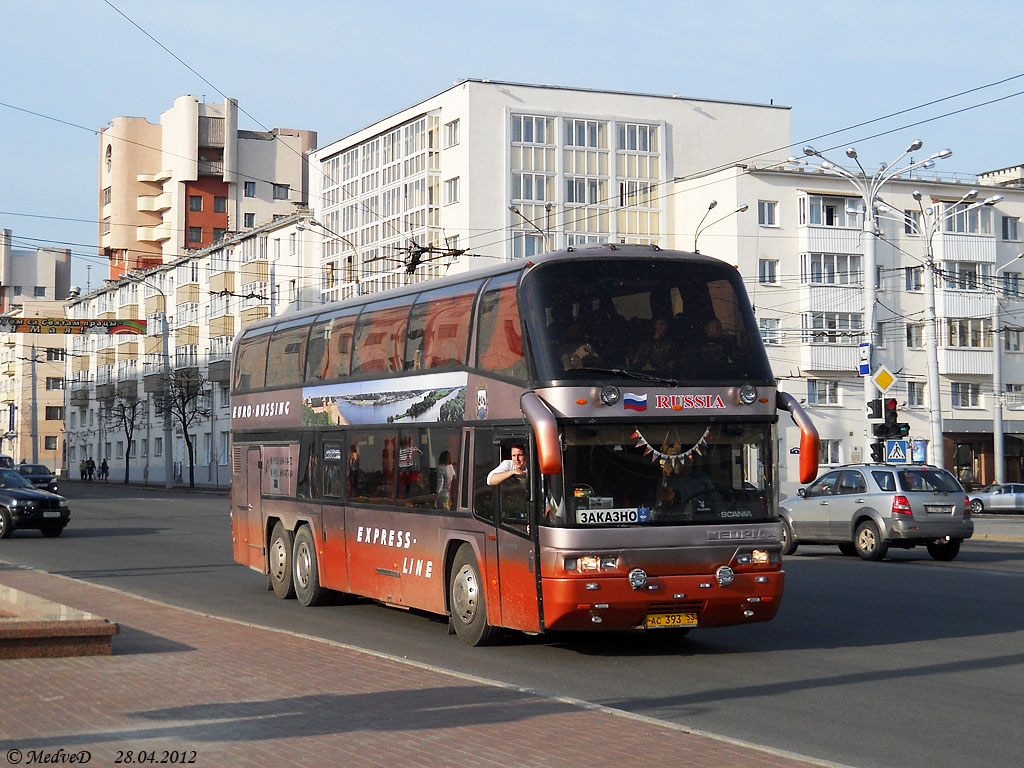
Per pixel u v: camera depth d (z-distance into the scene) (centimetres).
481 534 1262
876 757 789
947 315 6303
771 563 1204
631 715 875
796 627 1438
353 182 6894
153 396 8006
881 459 3188
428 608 1377
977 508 5069
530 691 966
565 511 1145
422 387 1405
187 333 7925
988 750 809
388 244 6581
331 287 6994
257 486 1873
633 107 6525
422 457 1398
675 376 1190
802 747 817
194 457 7912
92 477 9100
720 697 1002
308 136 10469
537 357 1174
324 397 1661
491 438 1249
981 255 6400
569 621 1146
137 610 1537
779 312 6125
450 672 1056
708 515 1184
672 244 6550
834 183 6262
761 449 1216
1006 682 1070
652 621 1170
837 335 6100
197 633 1311
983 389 6431
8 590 1357
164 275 8538
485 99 6181
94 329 5231
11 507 3028
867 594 1755
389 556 1463
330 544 1619
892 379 3259
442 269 6212
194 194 9912
